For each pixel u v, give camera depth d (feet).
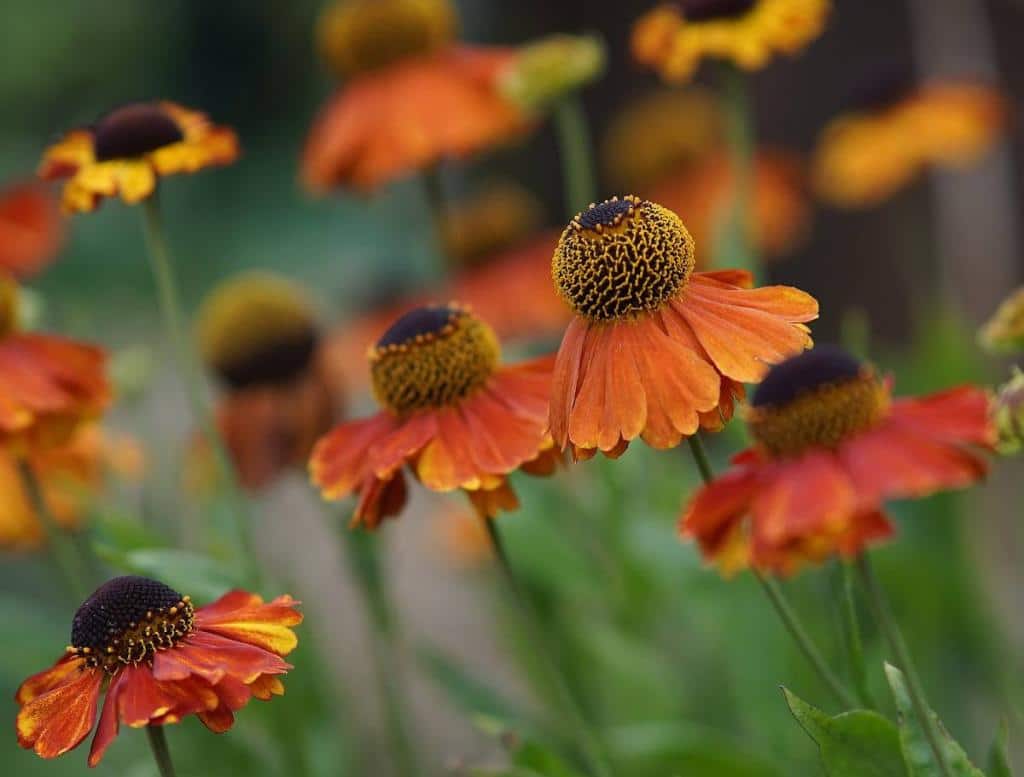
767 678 2.70
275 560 2.88
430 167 3.18
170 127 2.48
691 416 2.11
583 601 2.95
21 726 2.15
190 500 3.08
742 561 2.31
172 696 2.13
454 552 3.83
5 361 2.55
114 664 2.15
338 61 3.40
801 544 2.22
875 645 2.66
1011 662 2.94
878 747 2.19
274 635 2.16
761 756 2.68
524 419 2.26
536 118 3.16
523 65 2.91
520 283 3.83
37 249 2.88
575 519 2.92
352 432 2.32
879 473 2.17
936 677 2.85
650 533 2.80
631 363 2.14
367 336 3.96
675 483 2.96
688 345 2.14
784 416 2.22
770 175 3.96
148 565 2.47
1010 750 3.09
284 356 3.05
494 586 3.17
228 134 2.49
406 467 2.38
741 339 2.13
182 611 2.17
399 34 3.31
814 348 2.25
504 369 2.31
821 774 2.56
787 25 2.71
